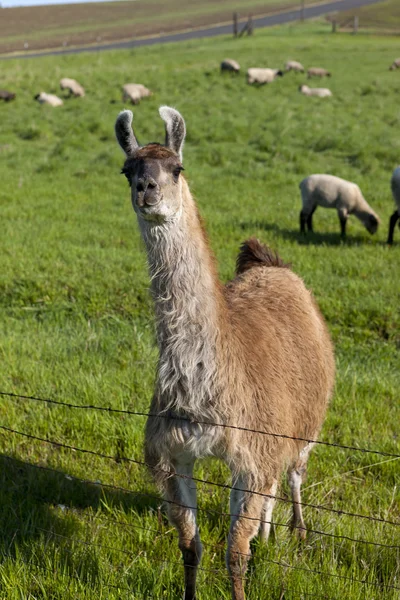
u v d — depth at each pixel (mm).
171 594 5395
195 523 5297
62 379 8828
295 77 47719
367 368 9820
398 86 43031
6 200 20719
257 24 99750
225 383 4957
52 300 12406
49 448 7559
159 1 157750
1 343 10031
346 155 27469
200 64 55281
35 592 5473
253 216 19047
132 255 14703
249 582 5480
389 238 17047
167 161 4746
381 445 7547
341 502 6586
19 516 6363
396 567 5559
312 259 14898
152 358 9547
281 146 27969
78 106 38156
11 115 36125
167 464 5168
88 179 23938
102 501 6500
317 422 6492
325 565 5574
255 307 6098
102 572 5520
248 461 5105
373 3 116938
